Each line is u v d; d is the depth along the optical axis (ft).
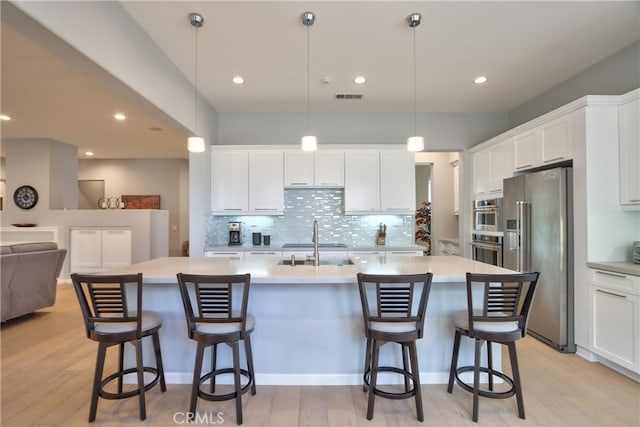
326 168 15.39
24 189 20.06
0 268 12.02
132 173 27.63
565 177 9.98
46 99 13.53
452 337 8.41
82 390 7.92
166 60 10.53
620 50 10.37
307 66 11.36
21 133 19.01
